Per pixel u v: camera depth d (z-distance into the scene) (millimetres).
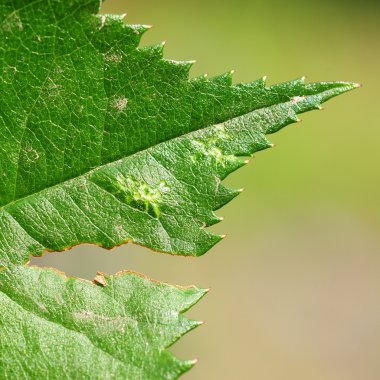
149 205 229
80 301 229
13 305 228
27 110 228
